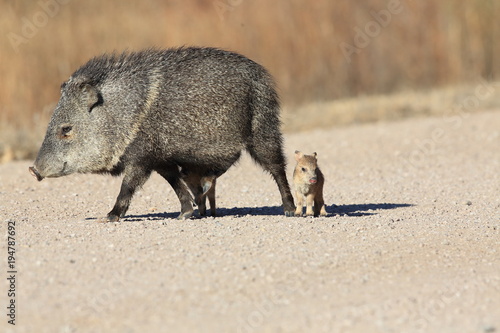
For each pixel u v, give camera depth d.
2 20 60.34
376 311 18.36
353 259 22.77
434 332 17.05
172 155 28.08
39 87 59.69
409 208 32.53
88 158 28.00
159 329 17.00
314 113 67.69
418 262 22.84
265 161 29.33
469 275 21.72
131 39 65.19
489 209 32.09
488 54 82.44
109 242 24.12
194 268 21.30
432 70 81.12
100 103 27.78
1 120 56.53
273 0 73.12
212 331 16.94
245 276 20.69
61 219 29.70
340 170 44.50
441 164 45.91
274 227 26.80
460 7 81.75
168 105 27.62
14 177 40.53
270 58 71.44
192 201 30.56
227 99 27.98
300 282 20.41
